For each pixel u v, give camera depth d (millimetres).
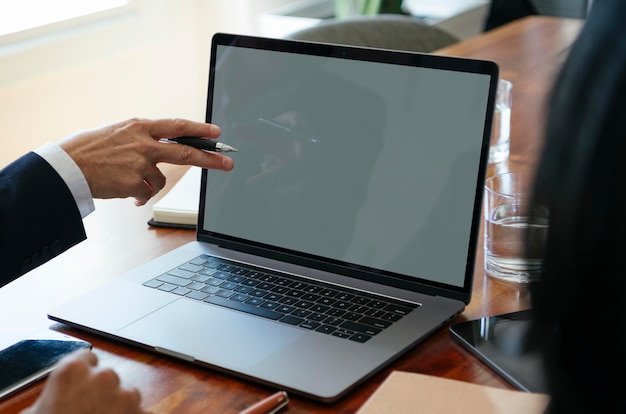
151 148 1048
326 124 1050
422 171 976
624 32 377
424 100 976
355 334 892
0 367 887
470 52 2008
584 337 418
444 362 861
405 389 791
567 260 405
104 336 946
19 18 2639
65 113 2746
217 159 1069
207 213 1149
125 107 2967
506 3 2770
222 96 1141
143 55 2986
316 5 3350
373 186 1012
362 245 1018
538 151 430
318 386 804
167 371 877
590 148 386
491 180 1092
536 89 1729
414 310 938
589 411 434
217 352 876
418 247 978
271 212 1092
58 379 672
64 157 1009
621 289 396
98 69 2828
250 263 1080
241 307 968
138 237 1223
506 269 1028
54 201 993
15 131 2600
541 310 434
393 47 1977
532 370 819
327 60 1053
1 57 2529
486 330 905
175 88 3152
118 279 1065
